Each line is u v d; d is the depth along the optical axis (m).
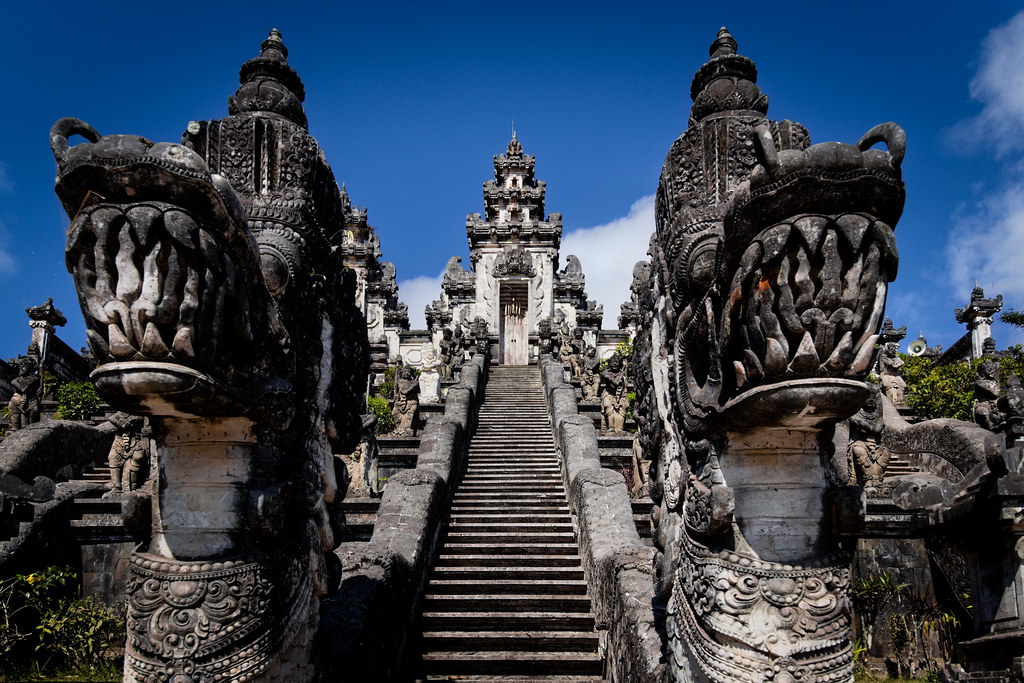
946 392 19.97
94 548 10.82
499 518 11.36
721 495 4.26
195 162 3.99
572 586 9.20
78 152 3.96
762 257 3.84
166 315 3.94
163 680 4.31
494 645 8.23
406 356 38.12
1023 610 5.96
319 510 5.40
